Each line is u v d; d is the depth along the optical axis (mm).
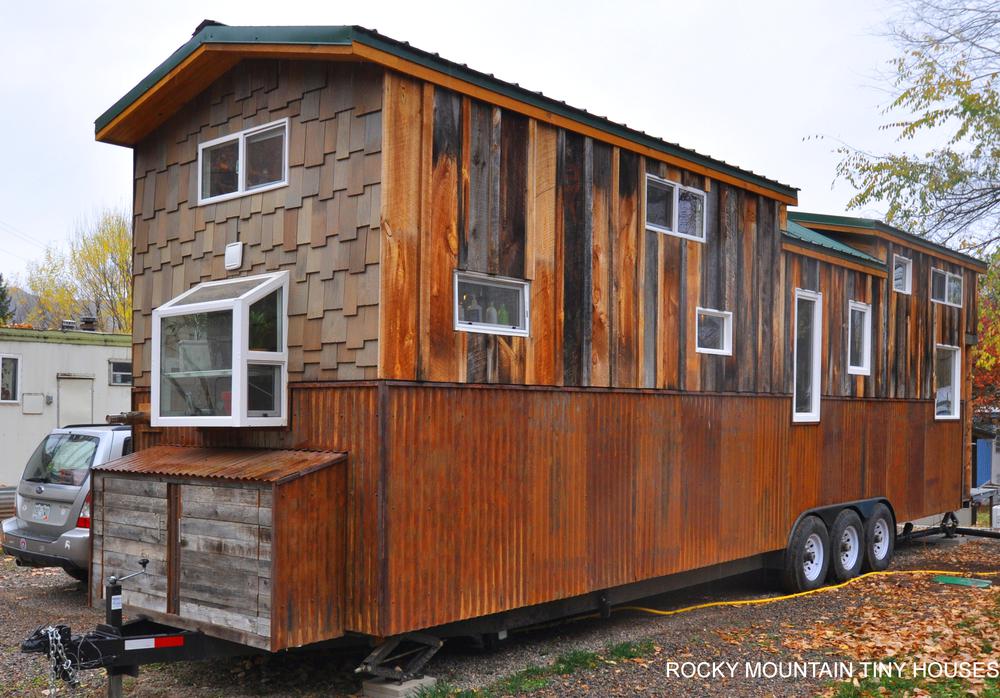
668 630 8219
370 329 6062
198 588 6137
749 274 9828
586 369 7656
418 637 6312
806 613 9039
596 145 7848
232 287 6832
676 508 8617
